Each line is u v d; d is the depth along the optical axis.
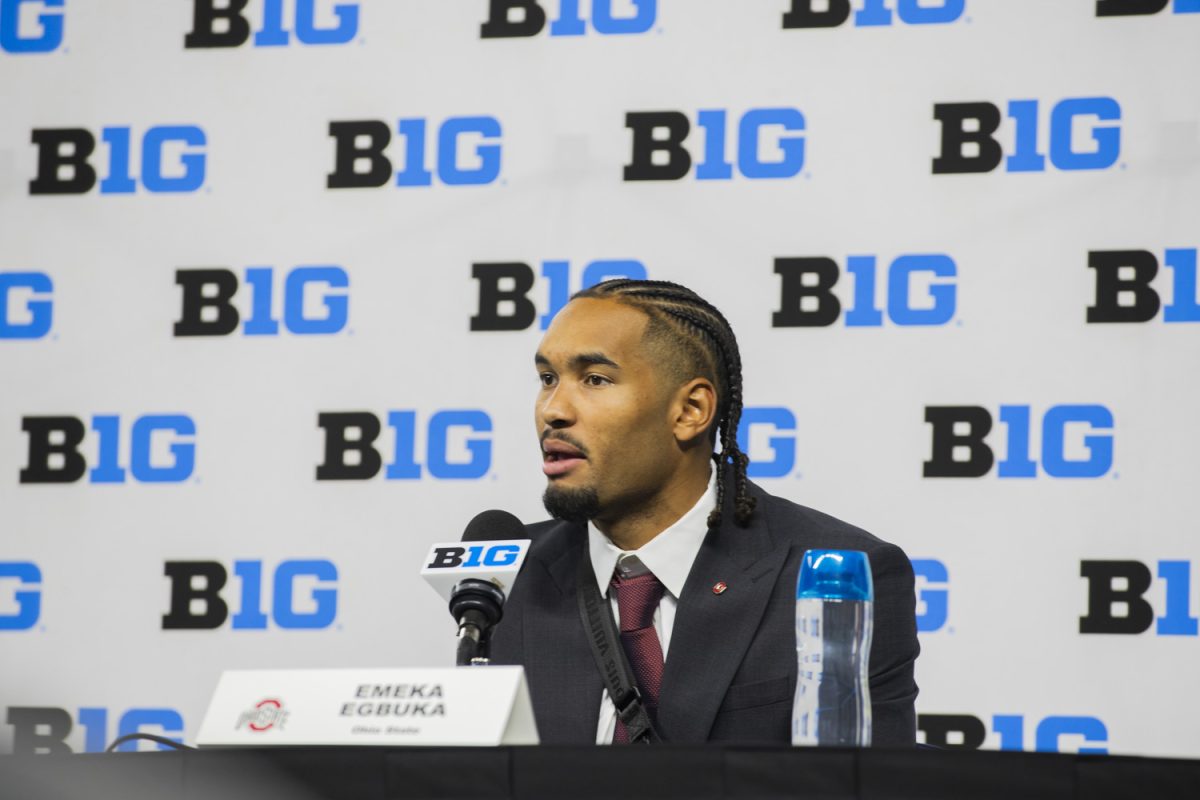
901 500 11.62
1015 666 11.34
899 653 7.59
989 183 11.77
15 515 12.55
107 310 12.71
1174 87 11.61
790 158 12.06
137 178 12.84
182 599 12.34
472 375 12.28
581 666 7.42
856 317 11.82
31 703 12.32
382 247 12.50
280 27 12.84
